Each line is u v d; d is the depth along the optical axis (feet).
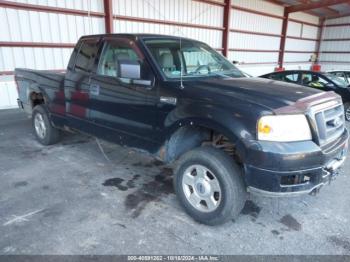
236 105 7.70
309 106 7.69
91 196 10.31
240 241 8.00
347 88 24.13
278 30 59.26
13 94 25.48
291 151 7.09
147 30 34.40
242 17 48.88
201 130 9.29
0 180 11.45
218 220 8.32
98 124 11.66
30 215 9.02
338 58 71.82
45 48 26.66
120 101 10.39
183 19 38.32
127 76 9.00
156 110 9.30
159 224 8.70
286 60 65.46
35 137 17.17
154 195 10.48
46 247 7.55
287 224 8.88
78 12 27.96
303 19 65.92
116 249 7.55
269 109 7.35
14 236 7.95
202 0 40.01
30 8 24.88
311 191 7.72
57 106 13.79
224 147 8.81
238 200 8.04
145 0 33.14
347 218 9.25
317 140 7.55
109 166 13.04
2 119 21.68
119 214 9.19
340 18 69.26
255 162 7.27
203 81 9.37
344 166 13.62
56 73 14.12
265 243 7.93
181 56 10.71
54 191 10.63
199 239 8.04
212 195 8.39
